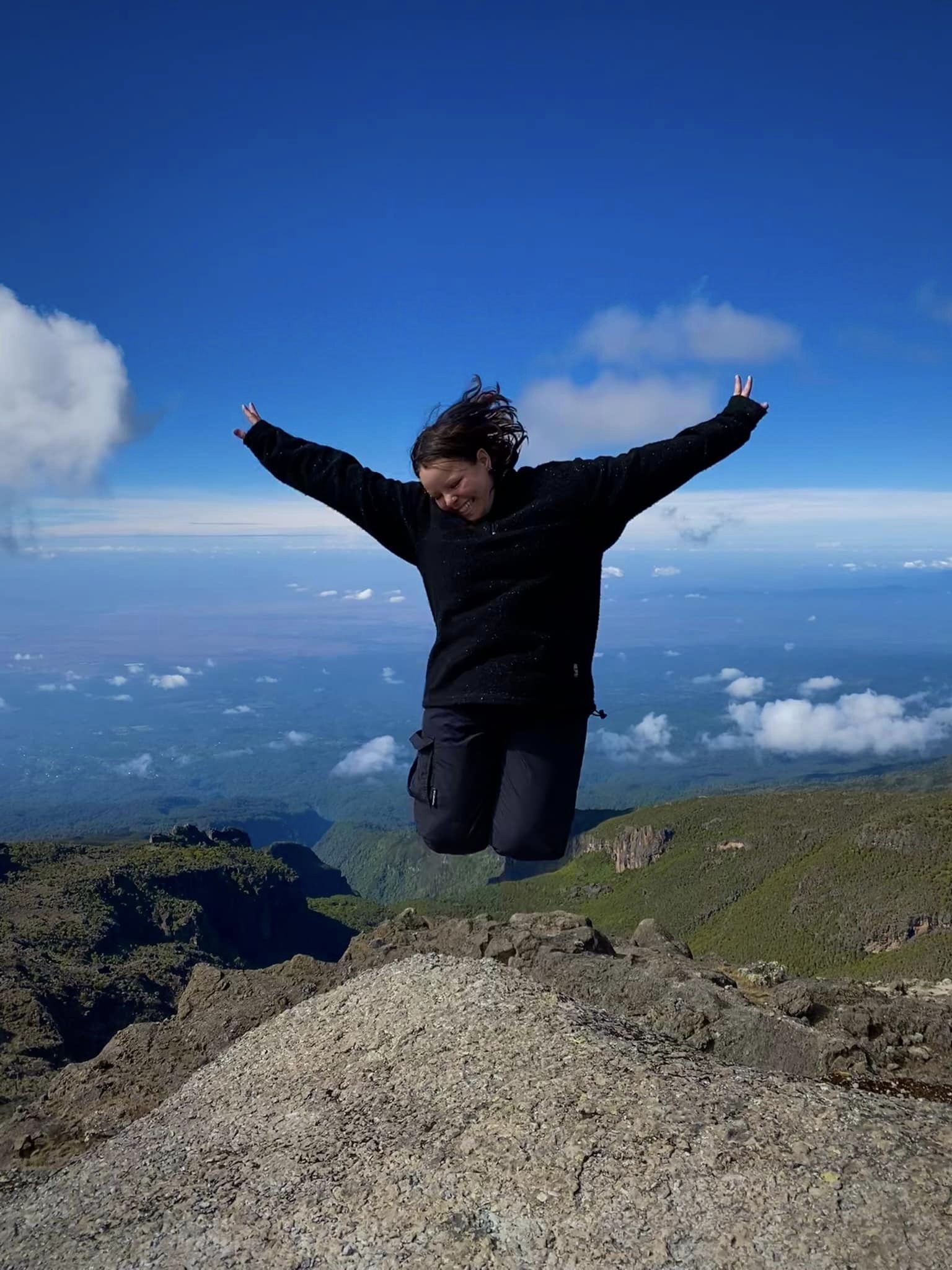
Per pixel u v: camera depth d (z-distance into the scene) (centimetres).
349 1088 493
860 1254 302
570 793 345
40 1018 7275
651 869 15212
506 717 343
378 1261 348
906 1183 330
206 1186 431
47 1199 476
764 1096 402
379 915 18050
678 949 1024
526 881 17475
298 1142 450
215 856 15438
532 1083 439
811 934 10612
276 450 393
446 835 356
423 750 360
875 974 9062
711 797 17138
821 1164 346
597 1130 393
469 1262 338
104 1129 675
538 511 337
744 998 729
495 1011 530
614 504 341
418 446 341
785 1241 314
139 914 12412
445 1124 426
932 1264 293
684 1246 322
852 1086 576
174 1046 794
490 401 338
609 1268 321
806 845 13400
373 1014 573
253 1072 562
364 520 375
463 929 916
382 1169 402
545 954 834
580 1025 500
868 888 10744
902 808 12531
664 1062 447
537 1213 353
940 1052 643
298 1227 378
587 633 349
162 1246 391
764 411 361
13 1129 704
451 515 353
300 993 849
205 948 12294
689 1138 374
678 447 346
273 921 15512
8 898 11612
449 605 346
